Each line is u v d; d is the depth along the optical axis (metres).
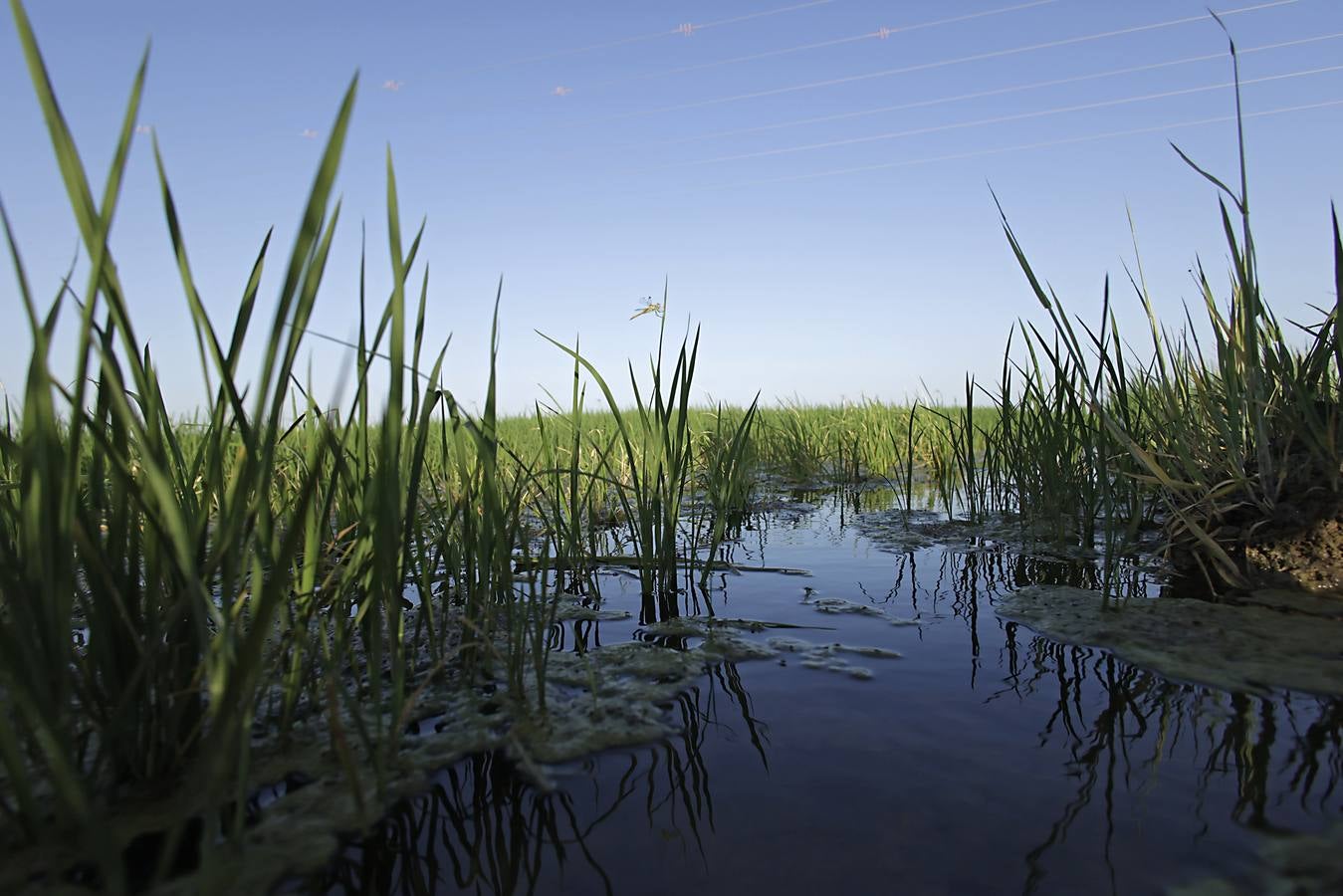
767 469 7.18
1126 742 1.42
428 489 2.82
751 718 1.61
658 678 1.86
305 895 1.06
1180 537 2.74
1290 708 1.53
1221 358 2.65
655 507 2.77
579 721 1.61
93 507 1.26
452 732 1.56
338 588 1.54
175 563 1.30
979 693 1.70
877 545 3.63
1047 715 1.57
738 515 4.25
